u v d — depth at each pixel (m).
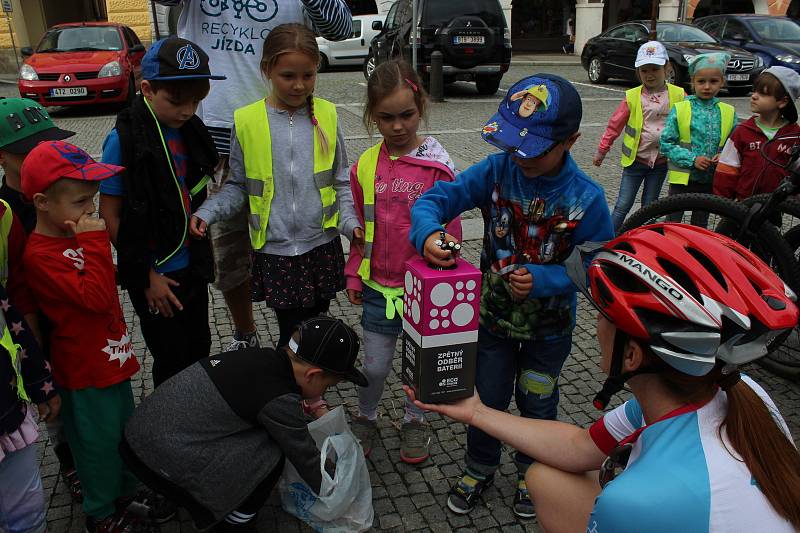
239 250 3.21
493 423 1.72
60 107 10.86
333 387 3.29
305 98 2.67
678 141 4.29
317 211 2.71
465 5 11.61
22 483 1.95
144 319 2.50
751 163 3.71
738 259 1.25
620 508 1.18
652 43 4.64
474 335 1.58
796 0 20.89
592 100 11.91
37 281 2.00
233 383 2.08
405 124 2.47
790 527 1.17
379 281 2.60
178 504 2.13
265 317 4.00
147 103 2.28
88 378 2.10
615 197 6.36
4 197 2.18
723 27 14.11
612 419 1.66
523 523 2.41
